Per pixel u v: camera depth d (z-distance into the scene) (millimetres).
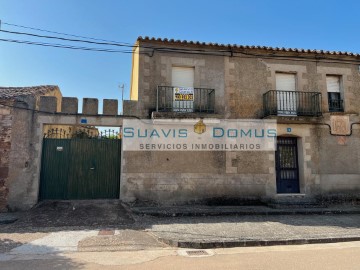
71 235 7461
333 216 10211
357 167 12297
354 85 12789
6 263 5414
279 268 5188
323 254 6172
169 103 11203
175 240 6938
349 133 12422
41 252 6152
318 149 12070
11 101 10172
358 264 5414
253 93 11945
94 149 10859
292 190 12047
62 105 10586
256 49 12094
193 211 9891
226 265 5383
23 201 9977
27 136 10250
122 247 6637
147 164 10828
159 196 10758
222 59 11922
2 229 7992
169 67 11414
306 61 12531
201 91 11531
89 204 10023
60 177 10555
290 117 11656
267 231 7945
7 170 9945
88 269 5109
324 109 12328
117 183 10812
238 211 10078
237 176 11336
